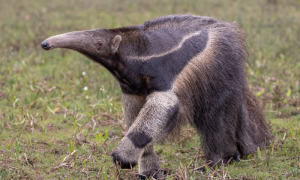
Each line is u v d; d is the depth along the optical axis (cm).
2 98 1029
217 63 603
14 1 2541
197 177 589
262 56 1335
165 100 533
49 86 1112
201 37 595
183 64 568
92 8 2356
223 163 670
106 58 560
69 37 533
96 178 616
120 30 573
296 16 2012
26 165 654
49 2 2544
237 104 649
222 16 1919
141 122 520
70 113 913
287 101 977
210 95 612
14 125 834
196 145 764
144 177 611
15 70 1258
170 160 695
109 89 1074
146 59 550
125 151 511
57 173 624
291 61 1300
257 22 1844
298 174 605
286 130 811
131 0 2528
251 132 706
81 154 703
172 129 553
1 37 1677
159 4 2398
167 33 574
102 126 852
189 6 2300
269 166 645
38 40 1564
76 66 1275
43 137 788
